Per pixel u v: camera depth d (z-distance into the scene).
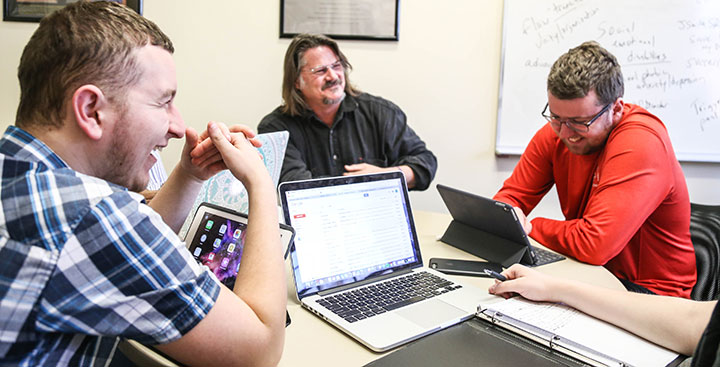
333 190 1.03
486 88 2.32
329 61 1.96
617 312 0.79
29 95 0.58
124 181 0.65
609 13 2.20
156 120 0.63
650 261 1.42
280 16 2.32
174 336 0.56
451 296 0.94
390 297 0.93
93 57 0.57
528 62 2.27
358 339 0.77
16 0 2.36
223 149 0.77
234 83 2.40
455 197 1.27
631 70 2.22
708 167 2.27
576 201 1.58
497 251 1.20
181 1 2.35
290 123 2.06
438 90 2.35
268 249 0.69
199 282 0.59
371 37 2.31
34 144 0.58
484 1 2.26
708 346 0.56
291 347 0.75
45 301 0.51
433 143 2.39
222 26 2.36
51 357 0.53
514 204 1.70
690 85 2.20
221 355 0.60
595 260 1.20
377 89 2.36
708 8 2.14
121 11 0.61
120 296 0.54
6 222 0.50
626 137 1.35
